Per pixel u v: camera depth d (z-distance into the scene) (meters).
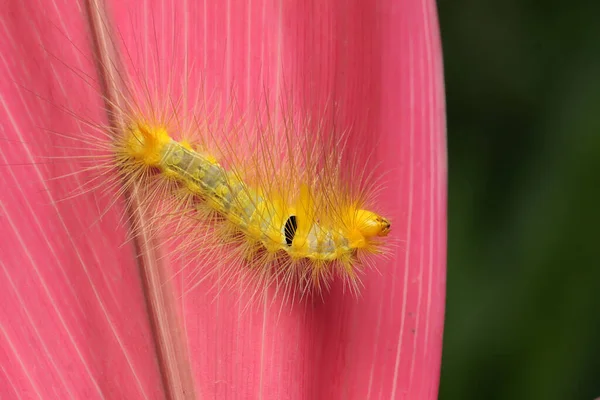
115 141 0.24
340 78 0.25
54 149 0.24
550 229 0.28
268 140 0.25
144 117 0.25
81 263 0.24
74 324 0.24
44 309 0.24
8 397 0.23
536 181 0.29
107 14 0.24
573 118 0.29
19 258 0.24
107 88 0.24
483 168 0.29
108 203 0.24
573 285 0.28
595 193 0.28
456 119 0.30
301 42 0.25
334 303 0.25
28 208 0.24
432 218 0.25
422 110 0.25
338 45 0.25
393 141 0.25
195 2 0.25
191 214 0.25
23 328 0.23
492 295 0.28
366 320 0.25
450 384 0.28
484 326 0.28
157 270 0.24
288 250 0.25
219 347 0.24
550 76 0.29
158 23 0.24
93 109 0.24
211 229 0.25
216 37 0.25
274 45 0.25
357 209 0.25
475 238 0.28
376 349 0.25
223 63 0.25
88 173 0.24
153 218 0.25
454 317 0.28
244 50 0.25
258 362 0.24
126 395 0.24
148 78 0.25
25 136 0.24
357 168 0.25
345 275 0.25
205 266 0.25
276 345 0.24
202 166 0.25
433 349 0.25
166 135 0.25
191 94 0.25
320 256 0.25
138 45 0.24
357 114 0.25
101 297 0.24
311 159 0.25
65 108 0.24
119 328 0.24
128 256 0.24
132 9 0.24
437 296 0.25
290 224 0.25
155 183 0.25
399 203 0.25
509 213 0.29
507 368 0.28
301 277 0.25
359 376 0.25
